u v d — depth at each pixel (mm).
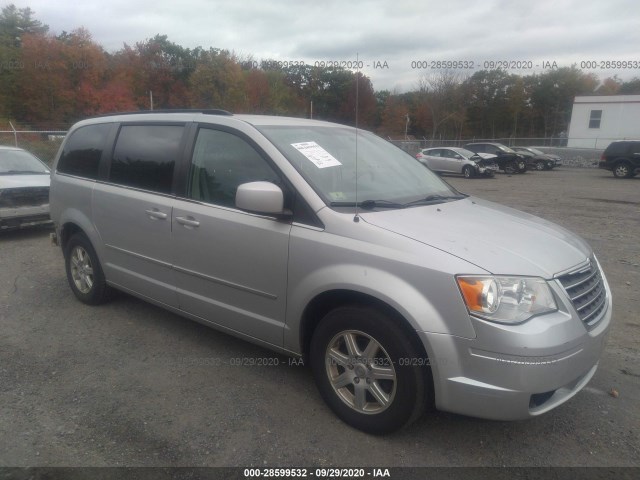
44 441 2930
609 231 9617
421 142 38219
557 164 29766
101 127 4844
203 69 37594
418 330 2660
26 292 5539
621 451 2912
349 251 2924
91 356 4012
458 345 2609
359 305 2955
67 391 3482
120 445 2902
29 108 34812
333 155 3668
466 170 23750
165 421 3139
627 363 3998
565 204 13789
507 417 2592
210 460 2787
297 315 3184
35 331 4484
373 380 2943
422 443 2959
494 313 2559
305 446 2914
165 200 3947
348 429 3074
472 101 54594
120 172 4449
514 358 2510
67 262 5230
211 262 3633
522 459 2836
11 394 3438
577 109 34469
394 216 3148
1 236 8539
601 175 25547
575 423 3182
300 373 3758
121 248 4430
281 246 3205
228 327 3686
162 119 4215
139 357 3998
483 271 2613
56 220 5266
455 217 3320
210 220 3590
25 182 8219
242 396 3434
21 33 52844
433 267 2666
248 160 3514
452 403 2680
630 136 33188
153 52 40781
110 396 3422
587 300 2934
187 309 3955
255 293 3412
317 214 3109
